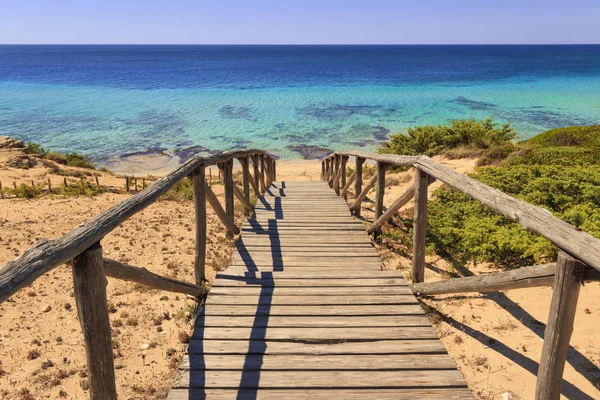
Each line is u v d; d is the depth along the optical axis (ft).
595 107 115.65
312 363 9.85
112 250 20.51
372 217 27.37
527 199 21.50
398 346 10.50
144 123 107.86
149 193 10.52
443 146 57.77
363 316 11.95
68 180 55.83
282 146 86.99
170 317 13.57
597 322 11.25
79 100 145.38
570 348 10.35
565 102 125.59
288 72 263.29
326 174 46.98
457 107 120.78
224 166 20.81
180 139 92.58
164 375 10.68
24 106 133.80
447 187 28.86
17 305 14.74
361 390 8.97
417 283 13.79
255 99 143.33
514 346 10.89
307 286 13.82
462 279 11.18
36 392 10.21
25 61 441.68
